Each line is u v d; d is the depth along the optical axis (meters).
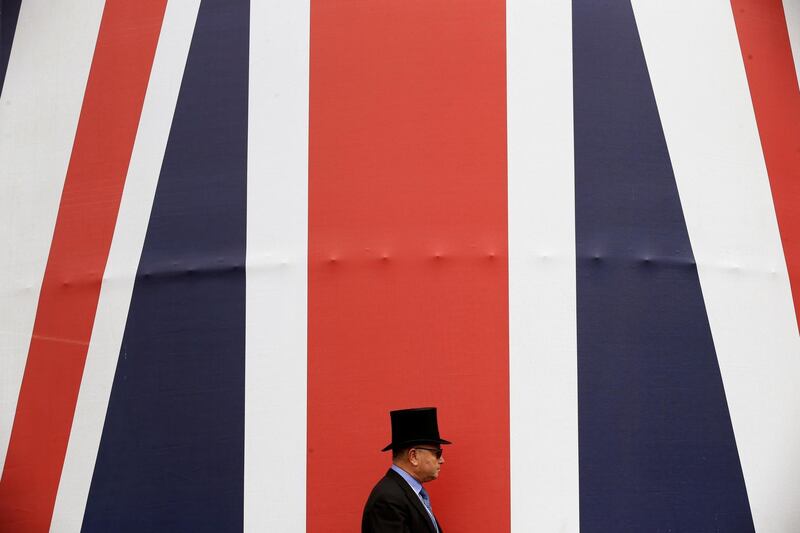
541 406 6.25
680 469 6.35
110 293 6.68
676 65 6.81
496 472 6.19
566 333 6.34
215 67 6.74
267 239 6.48
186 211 6.63
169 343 6.51
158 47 6.88
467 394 6.25
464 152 6.47
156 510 6.36
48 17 7.32
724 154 6.82
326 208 6.46
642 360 6.40
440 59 6.58
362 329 6.32
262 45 6.70
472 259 6.36
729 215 6.76
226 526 6.24
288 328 6.37
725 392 6.53
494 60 6.59
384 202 6.43
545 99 6.57
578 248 6.43
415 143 6.49
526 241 6.40
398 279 6.35
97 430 6.55
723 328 6.60
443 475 6.18
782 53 7.25
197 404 6.40
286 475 6.23
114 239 6.75
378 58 6.59
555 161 6.50
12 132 7.21
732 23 7.07
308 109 6.58
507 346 6.29
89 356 6.66
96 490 6.49
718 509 6.38
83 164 6.94
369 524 5.50
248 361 6.38
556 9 6.69
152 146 6.76
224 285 6.48
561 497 6.18
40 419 6.71
